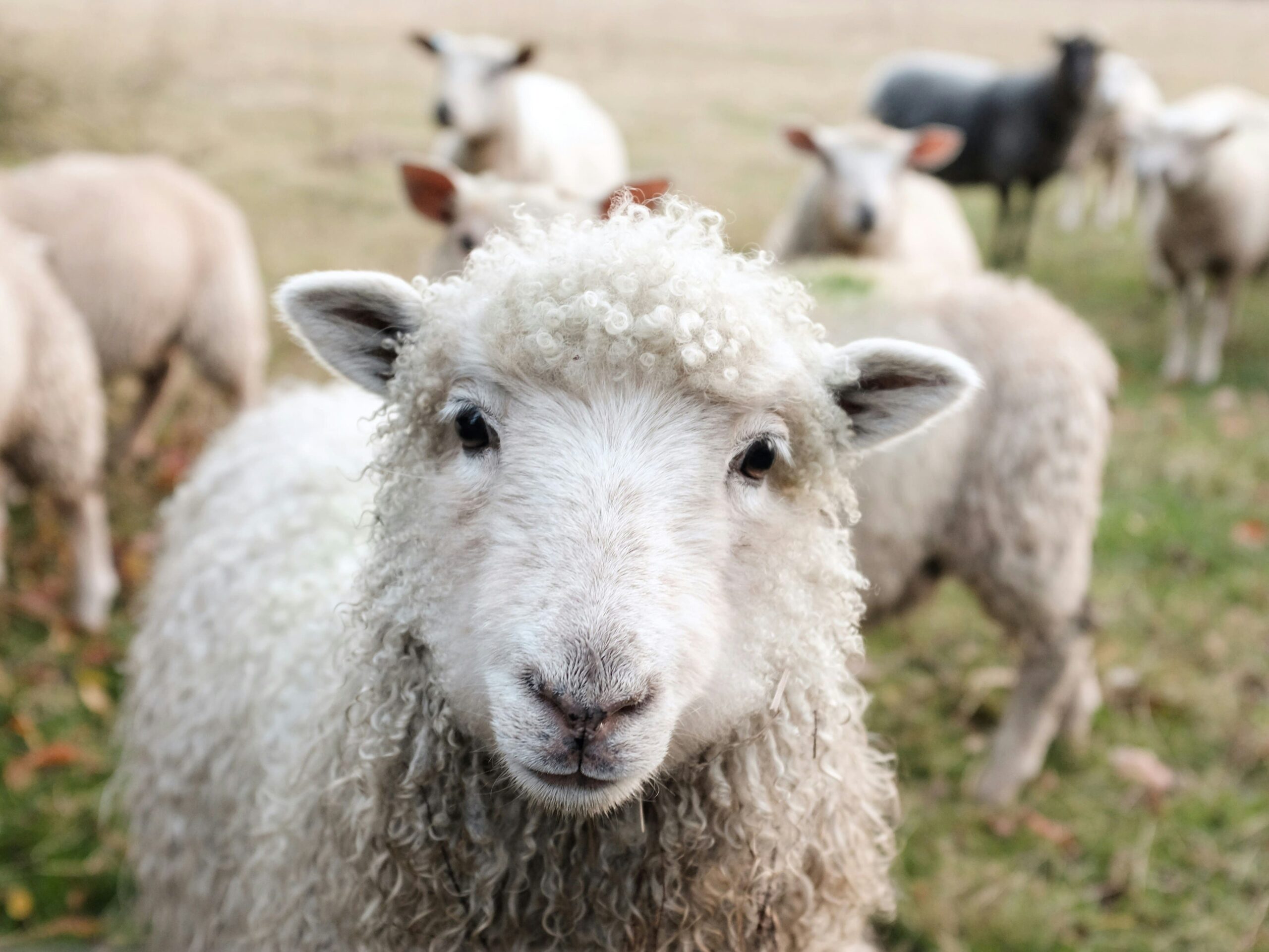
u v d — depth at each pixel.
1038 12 39.06
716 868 2.05
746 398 1.85
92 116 8.55
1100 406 3.92
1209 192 7.93
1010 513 3.78
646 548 1.74
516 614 1.72
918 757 4.19
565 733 1.67
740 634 1.93
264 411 3.54
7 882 3.42
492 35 24.28
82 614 4.75
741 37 27.66
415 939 2.05
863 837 2.23
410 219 10.52
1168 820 3.90
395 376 2.08
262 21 24.00
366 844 2.02
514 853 2.02
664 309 1.79
